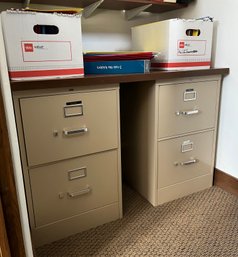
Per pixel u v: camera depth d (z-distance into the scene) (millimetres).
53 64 971
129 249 1088
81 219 1185
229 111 1407
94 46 1559
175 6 1478
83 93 1020
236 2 1241
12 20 864
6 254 649
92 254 1065
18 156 638
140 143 1396
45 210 1083
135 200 1447
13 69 901
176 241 1124
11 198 643
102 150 1140
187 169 1431
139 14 1649
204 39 1309
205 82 1320
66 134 1023
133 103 1379
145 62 1175
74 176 1107
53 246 1111
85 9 1442
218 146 1524
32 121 949
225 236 1146
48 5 1367
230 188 1483
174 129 1305
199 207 1363
